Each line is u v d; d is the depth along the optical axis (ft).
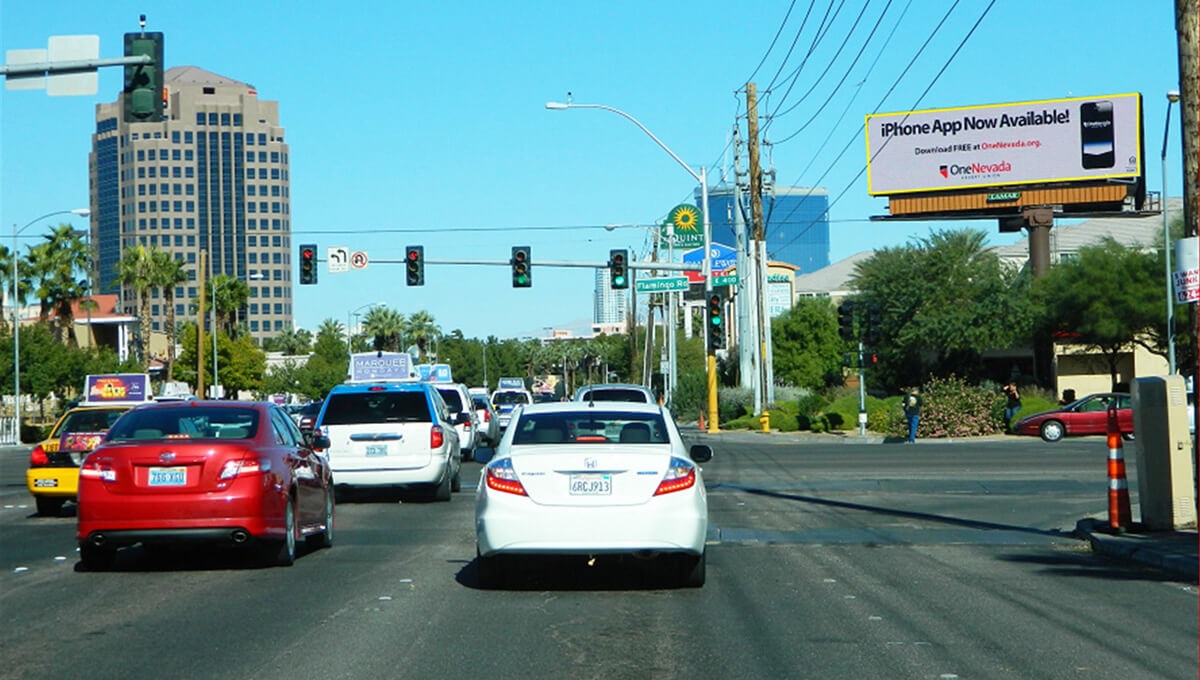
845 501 68.28
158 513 40.42
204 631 31.55
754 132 164.45
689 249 216.54
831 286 344.69
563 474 36.50
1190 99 46.42
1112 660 27.71
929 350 221.66
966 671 26.73
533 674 26.63
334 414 69.00
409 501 71.26
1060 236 274.36
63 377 219.41
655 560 43.73
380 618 33.30
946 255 215.92
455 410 106.93
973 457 105.09
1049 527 55.57
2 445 181.68
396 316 436.35
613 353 501.15
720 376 241.14
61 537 55.21
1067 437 135.23
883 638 30.37
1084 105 210.79
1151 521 48.78
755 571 42.04
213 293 242.99
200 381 190.39
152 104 60.29
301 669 27.09
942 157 216.54
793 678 26.20
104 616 33.88
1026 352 234.99
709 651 28.96
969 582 39.47
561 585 39.04
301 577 41.01
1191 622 32.32
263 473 41.60
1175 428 48.70
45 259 242.17
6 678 26.37
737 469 93.86
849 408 172.04
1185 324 178.70
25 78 59.72
